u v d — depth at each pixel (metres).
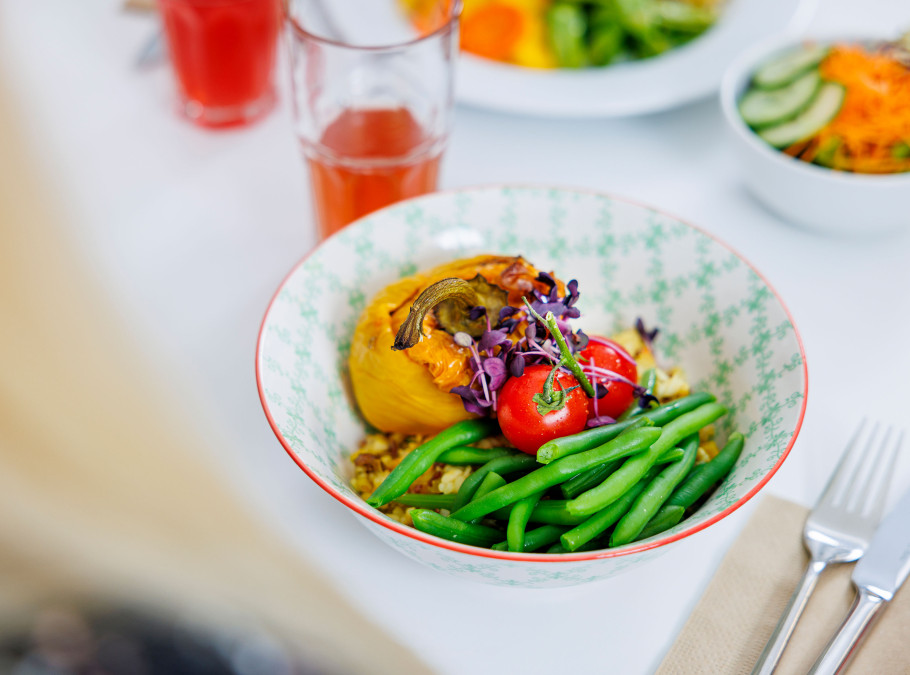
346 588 0.39
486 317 0.40
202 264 0.52
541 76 0.60
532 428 0.39
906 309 0.50
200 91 0.59
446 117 0.52
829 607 0.37
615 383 0.42
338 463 0.42
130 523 0.15
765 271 0.52
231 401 0.45
